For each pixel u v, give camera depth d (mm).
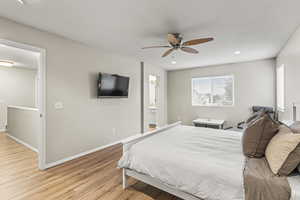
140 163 1807
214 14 2049
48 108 2625
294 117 2602
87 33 2670
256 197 1143
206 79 5414
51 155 2658
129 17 2137
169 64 5117
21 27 2305
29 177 2291
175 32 2598
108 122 3779
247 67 4617
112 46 3344
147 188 2047
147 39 2939
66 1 1772
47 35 2607
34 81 6031
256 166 1354
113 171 2496
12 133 4375
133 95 4520
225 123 5020
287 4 1814
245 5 1844
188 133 2637
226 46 3275
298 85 2426
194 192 1416
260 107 4117
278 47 3338
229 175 1282
